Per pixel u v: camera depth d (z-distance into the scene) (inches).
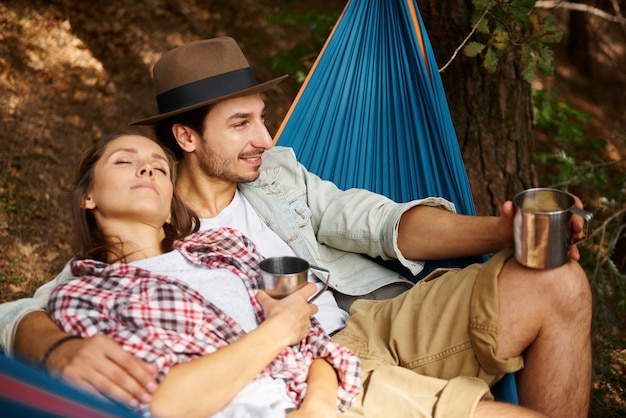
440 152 111.9
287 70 199.8
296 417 80.9
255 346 78.7
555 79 268.1
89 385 71.9
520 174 146.8
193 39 243.4
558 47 278.2
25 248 165.6
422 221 102.6
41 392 62.8
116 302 79.8
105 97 209.6
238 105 102.3
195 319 81.0
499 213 145.7
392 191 116.5
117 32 230.8
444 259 104.0
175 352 78.3
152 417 72.8
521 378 91.4
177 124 103.9
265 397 80.7
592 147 217.2
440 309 94.4
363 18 117.7
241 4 266.4
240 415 77.9
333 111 118.4
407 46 114.5
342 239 107.2
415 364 93.7
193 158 105.2
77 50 220.4
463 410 84.3
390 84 116.4
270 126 222.7
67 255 167.0
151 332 78.0
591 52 271.0
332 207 108.8
